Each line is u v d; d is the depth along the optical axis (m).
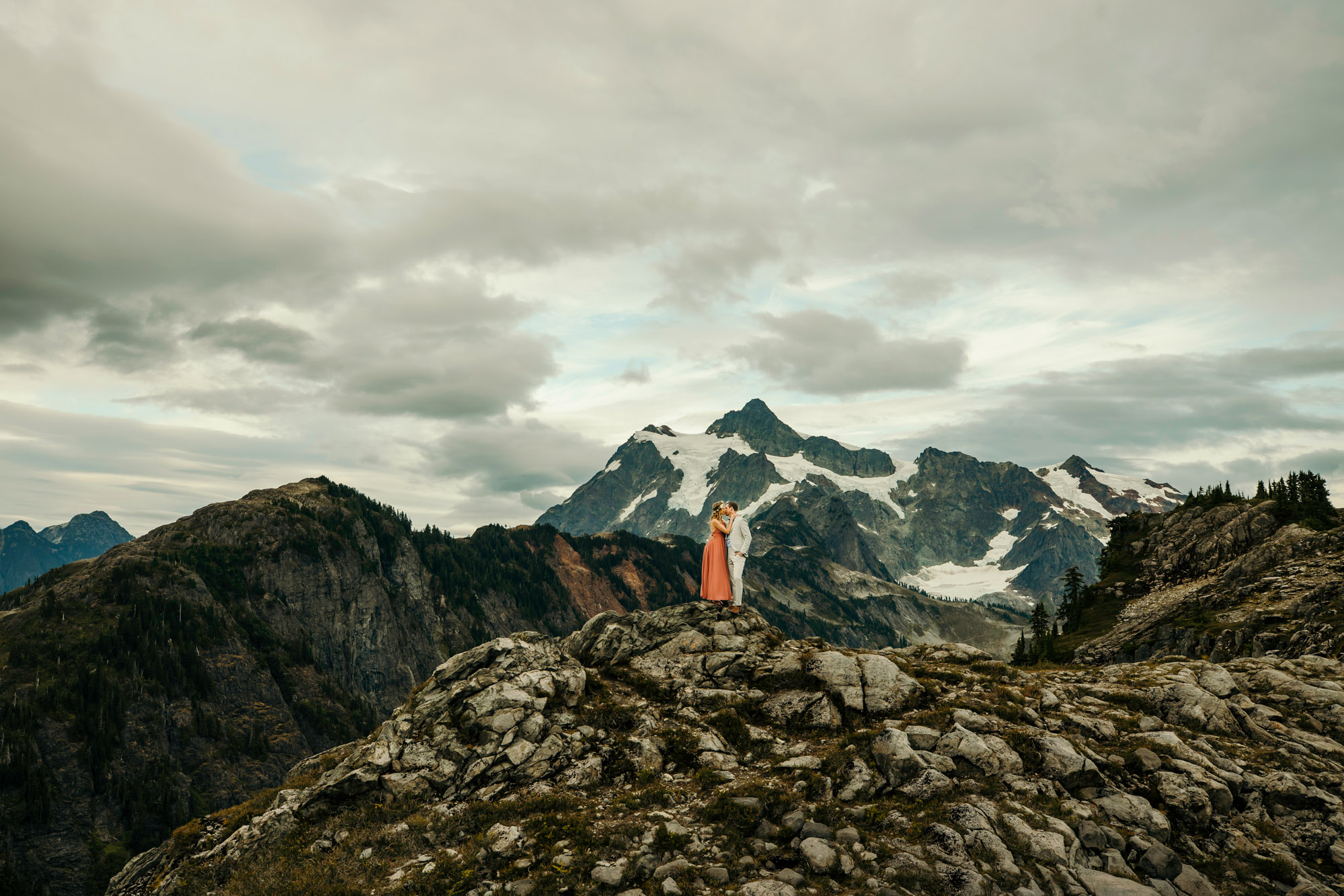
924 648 27.55
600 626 28.62
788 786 17.94
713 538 29.81
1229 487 147.88
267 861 17.75
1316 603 54.97
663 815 17.23
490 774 19.44
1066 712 20.56
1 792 160.00
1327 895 14.63
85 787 167.12
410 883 15.39
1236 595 78.94
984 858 14.77
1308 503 102.12
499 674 22.69
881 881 14.34
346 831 18.12
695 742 20.70
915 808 16.45
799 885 14.37
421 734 21.22
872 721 21.09
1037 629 136.38
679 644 26.55
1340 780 17.61
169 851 21.08
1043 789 17.03
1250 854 15.80
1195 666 23.86
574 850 15.95
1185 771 17.52
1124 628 101.75
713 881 14.59
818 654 23.91
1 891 145.50
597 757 20.27
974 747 17.92
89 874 153.25
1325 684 22.20
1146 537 154.62
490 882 15.18
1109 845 15.49
